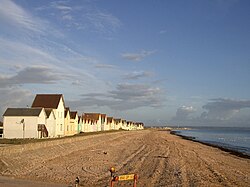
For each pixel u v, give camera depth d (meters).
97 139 61.09
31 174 24.47
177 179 25.23
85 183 22.22
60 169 27.69
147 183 23.31
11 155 28.00
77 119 77.00
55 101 61.84
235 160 43.06
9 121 51.41
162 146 61.09
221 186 23.36
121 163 33.91
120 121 146.50
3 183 18.69
